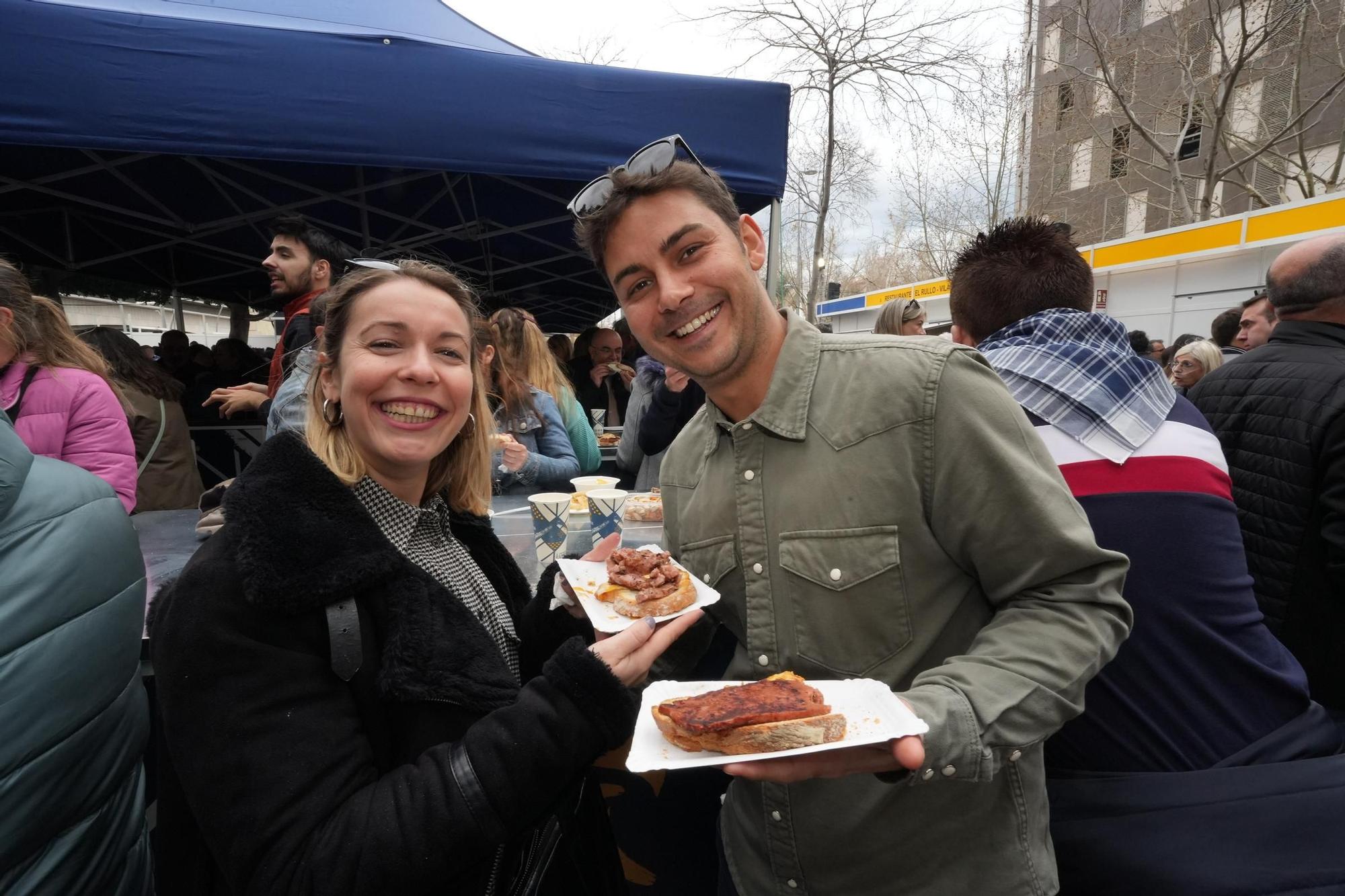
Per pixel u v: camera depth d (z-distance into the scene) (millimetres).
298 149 3215
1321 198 7684
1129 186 14883
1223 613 1382
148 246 6664
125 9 2971
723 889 1438
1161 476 1392
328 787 867
